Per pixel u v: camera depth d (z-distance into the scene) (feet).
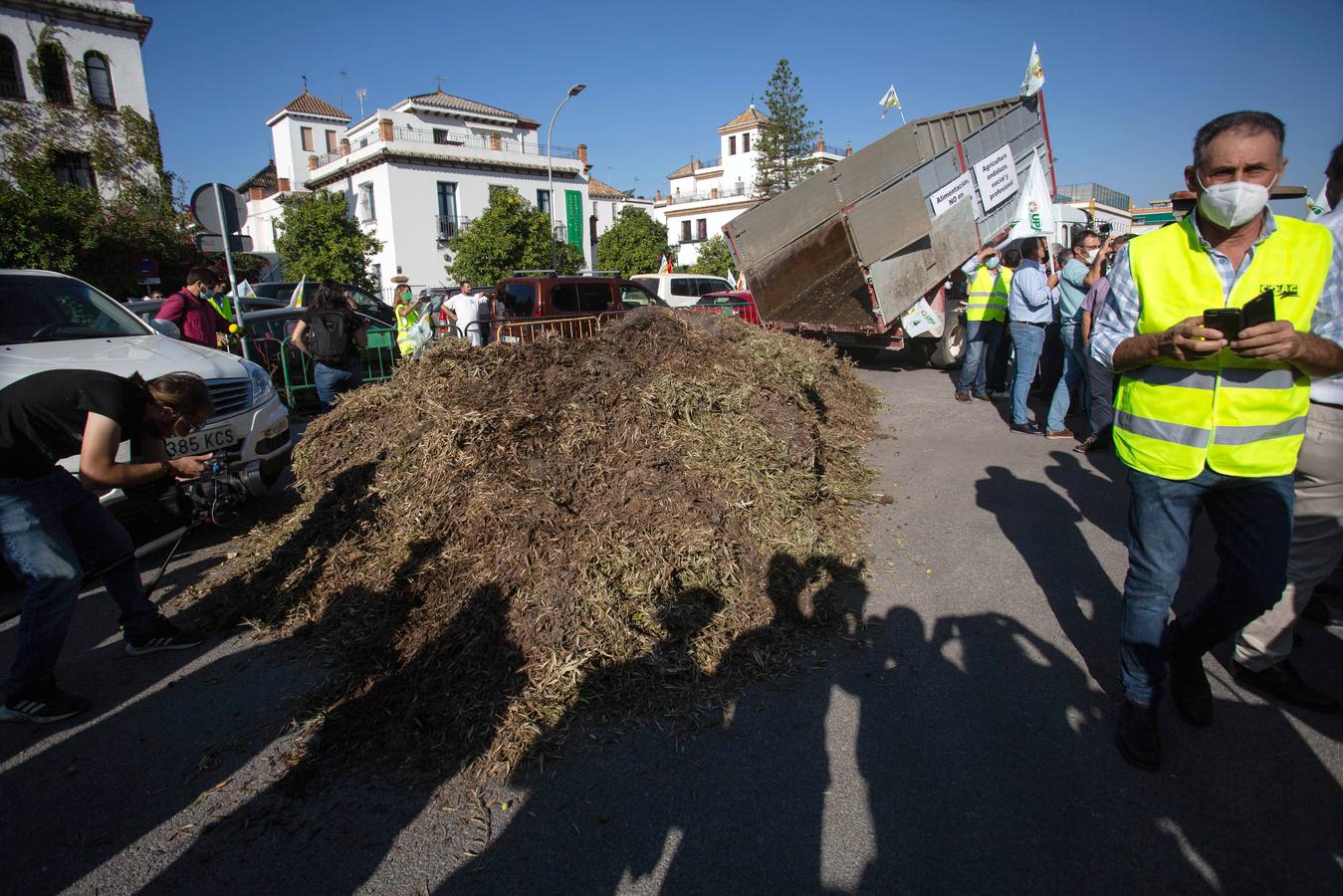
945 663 10.56
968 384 27.89
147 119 84.33
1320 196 12.97
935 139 33.91
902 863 7.24
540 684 9.78
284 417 18.25
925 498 17.34
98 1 80.53
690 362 16.75
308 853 7.70
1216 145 7.04
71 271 64.69
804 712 9.55
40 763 9.32
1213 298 7.47
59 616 9.99
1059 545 14.47
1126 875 6.99
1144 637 8.29
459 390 15.14
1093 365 19.74
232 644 11.89
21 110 76.48
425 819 8.07
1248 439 7.48
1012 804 7.91
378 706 9.83
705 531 11.73
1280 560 7.66
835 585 12.78
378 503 13.55
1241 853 7.17
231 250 26.66
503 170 126.62
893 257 32.17
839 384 25.11
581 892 7.08
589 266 143.02
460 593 11.23
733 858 7.38
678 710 9.58
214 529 17.34
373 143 116.78
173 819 8.28
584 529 11.74
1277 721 9.04
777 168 152.56
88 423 9.66
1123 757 8.52
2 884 7.50
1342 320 7.35
